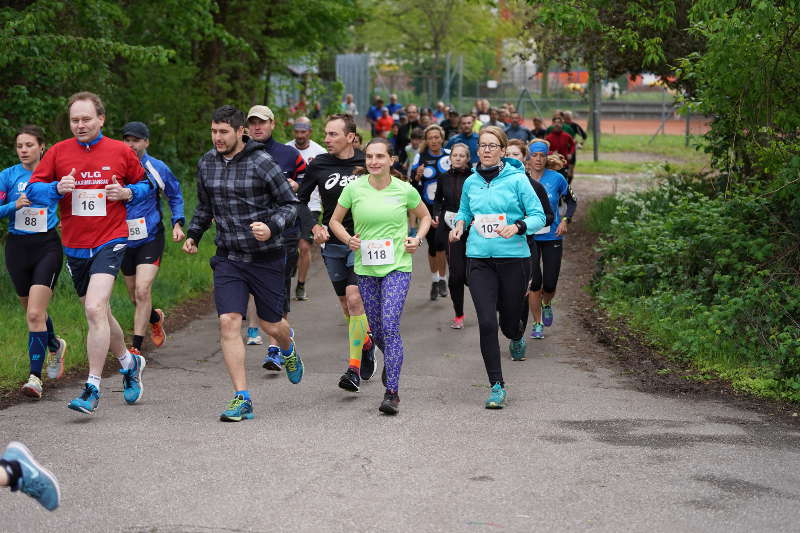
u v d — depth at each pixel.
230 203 6.21
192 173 19.27
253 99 21.72
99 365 6.23
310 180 7.79
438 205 9.27
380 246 6.52
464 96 46.62
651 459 5.40
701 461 5.38
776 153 9.31
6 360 7.52
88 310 6.20
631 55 14.70
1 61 11.95
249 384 7.38
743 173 11.40
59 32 13.47
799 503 4.71
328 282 12.35
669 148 35.88
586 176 25.94
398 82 48.75
